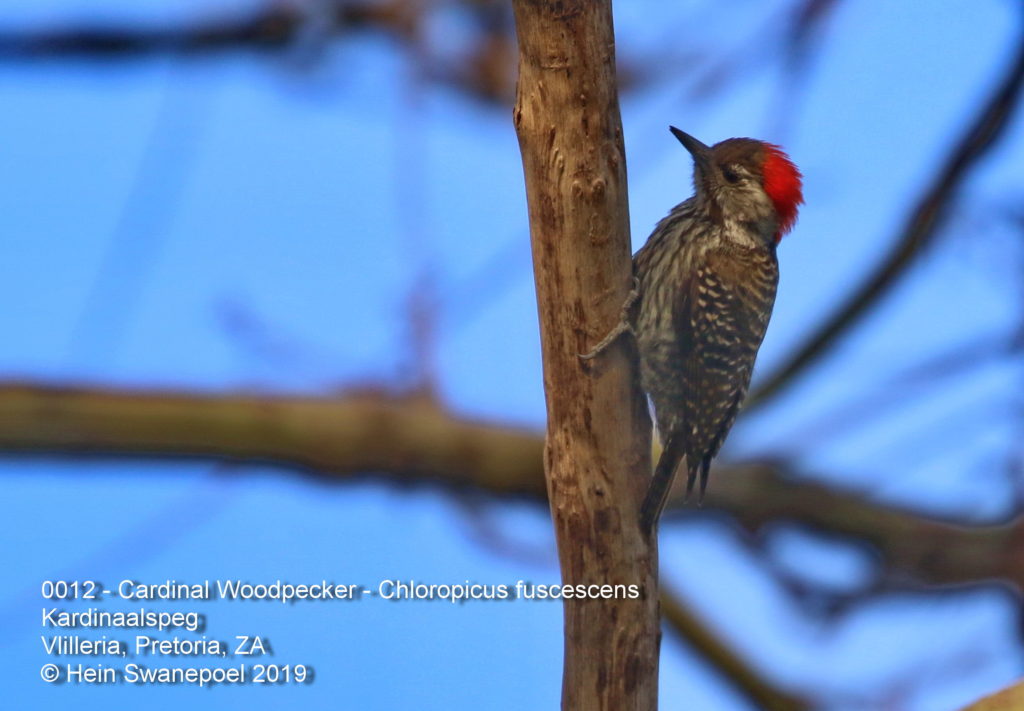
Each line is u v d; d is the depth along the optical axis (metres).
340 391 11.48
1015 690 7.73
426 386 11.72
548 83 8.14
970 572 12.27
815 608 12.76
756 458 12.82
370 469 11.61
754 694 12.88
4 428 10.80
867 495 12.58
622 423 8.69
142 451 11.04
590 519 8.75
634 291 8.75
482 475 11.69
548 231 8.46
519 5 8.04
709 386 12.25
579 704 8.91
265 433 11.25
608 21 8.12
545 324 8.65
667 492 8.90
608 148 8.30
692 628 13.16
